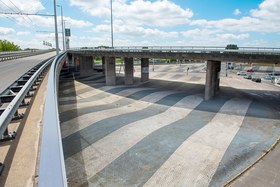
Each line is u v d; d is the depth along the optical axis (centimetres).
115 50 4366
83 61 6297
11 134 593
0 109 666
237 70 9088
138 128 2086
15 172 438
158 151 1647
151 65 10038
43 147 293
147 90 3919
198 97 3356
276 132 2058
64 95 3744
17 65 3000
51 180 227
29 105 922
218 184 1299
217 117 2477
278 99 3319
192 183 1302
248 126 2203
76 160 1507
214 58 3094
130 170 1409
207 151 1667
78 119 2306
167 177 1350
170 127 2148
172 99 3259
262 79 6372
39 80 1594
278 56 2603
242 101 3119
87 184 1271
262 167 1482
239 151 1681
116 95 3644
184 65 10600
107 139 1823
